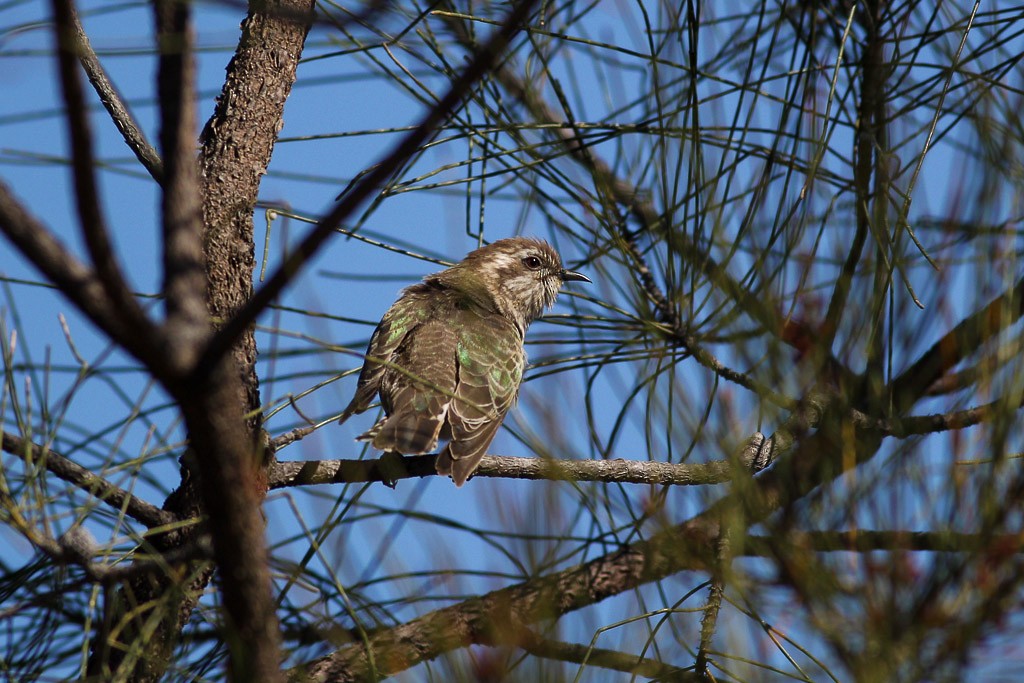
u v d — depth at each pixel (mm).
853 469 5020
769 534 5125
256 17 9344
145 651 7031
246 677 6324
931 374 5789
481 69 5184
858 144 8008
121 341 5156
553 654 5926
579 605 6703
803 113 6973
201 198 8852
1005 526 4762
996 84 7277
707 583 6270
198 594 6801
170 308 5523
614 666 6133
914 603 4793
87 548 6535
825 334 5758
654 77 7941
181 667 7094
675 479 5832
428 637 6633
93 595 6609
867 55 8383
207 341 5473
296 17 5203
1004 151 5480
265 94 9188
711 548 5926
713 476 5781
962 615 4711
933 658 4730
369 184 5312
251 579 6219
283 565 6465
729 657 5848
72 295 4941
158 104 5520
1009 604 4695
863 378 5785
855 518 4957
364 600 6656
